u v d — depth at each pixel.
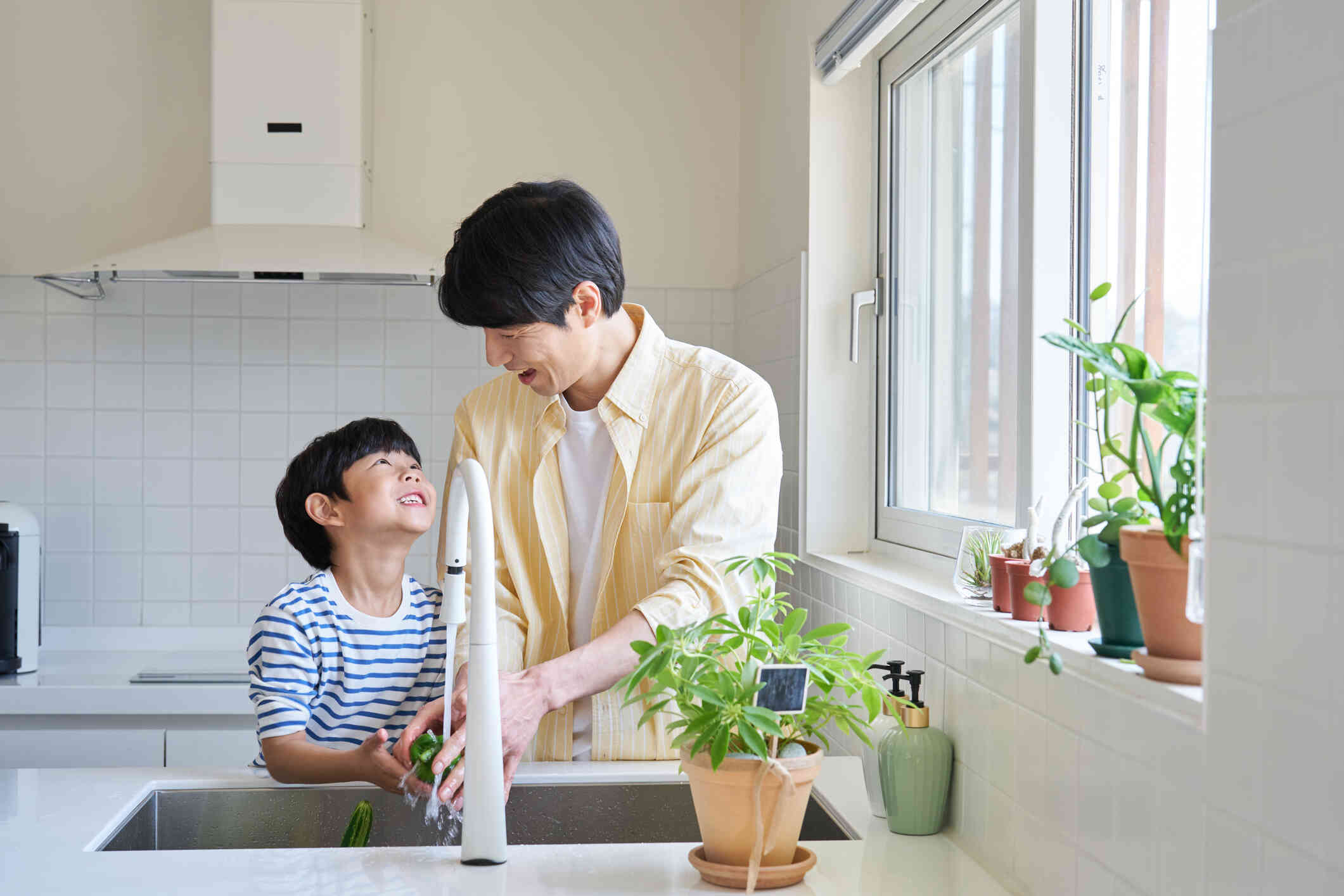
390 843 1.31
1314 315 0.67
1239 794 0.73
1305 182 0.68
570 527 1.52
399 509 1.37
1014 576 1.14
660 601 1.29
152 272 2.50
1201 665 0.83
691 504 1.39
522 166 3.05
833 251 2.32
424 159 3.02
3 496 2.91
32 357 2.92
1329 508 0.65
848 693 1.02
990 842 1.13
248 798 1.31
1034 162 1.54
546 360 1.32
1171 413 0.87
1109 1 1.47
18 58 2.92
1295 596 0.68
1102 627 0.96
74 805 1.23
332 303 2.98
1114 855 0.89
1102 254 1.48
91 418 2.93
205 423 2.96
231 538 2.96
